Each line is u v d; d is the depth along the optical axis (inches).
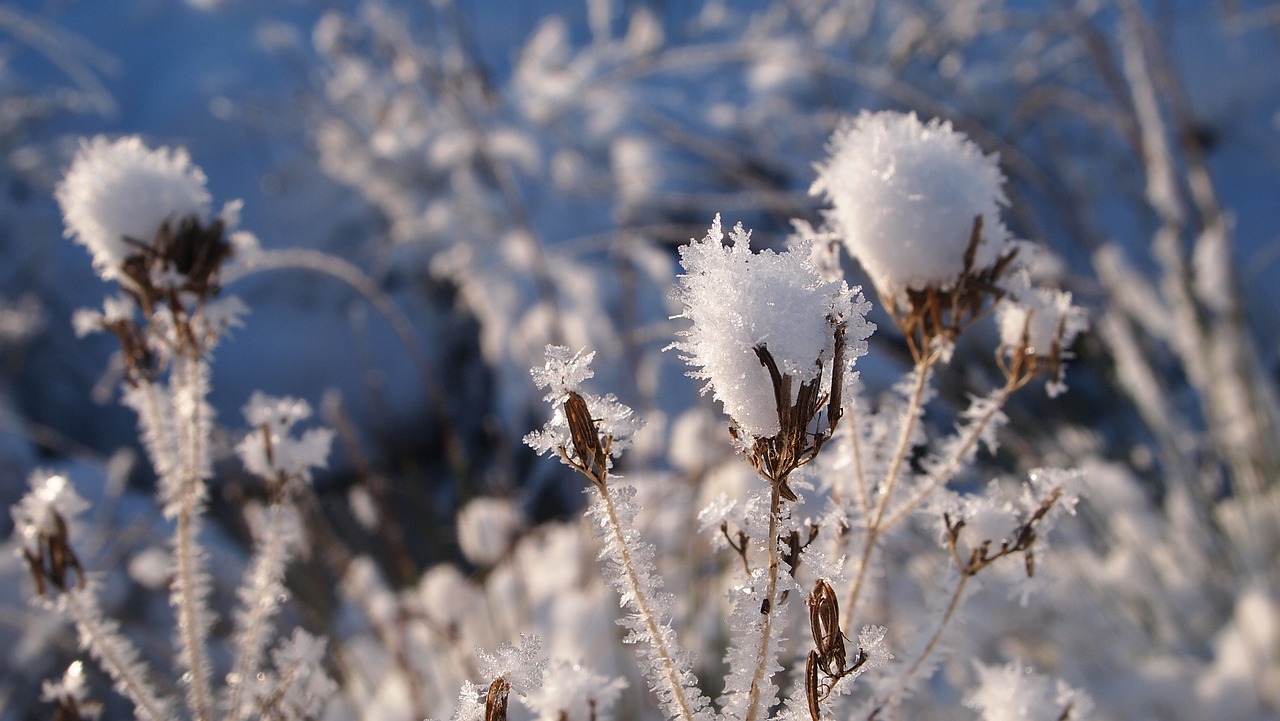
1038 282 27.3
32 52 64.6
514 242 49.1
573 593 28.0
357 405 57.0
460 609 27.4
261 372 57.9
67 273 58.6
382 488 27.5
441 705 22.7
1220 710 24.3
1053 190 31.9
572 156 52.1
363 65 61.9
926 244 10.7
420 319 59.9
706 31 65.2
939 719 21.0
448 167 55.9
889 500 11.2
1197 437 29.8
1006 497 11.7
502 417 45.8
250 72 65.1
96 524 31.9
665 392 37.6
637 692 21.8
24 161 58.4
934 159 10.8
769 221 46.9
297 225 61.6
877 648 9.9
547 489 41.7
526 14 68.8
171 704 12.2
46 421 55.2
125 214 11.8
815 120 49.4
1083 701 11.5
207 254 12.0
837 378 9.4
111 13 67.4
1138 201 38.5
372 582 29.8
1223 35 49.1
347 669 22.7
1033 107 34.4
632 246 42.1
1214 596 27.5
